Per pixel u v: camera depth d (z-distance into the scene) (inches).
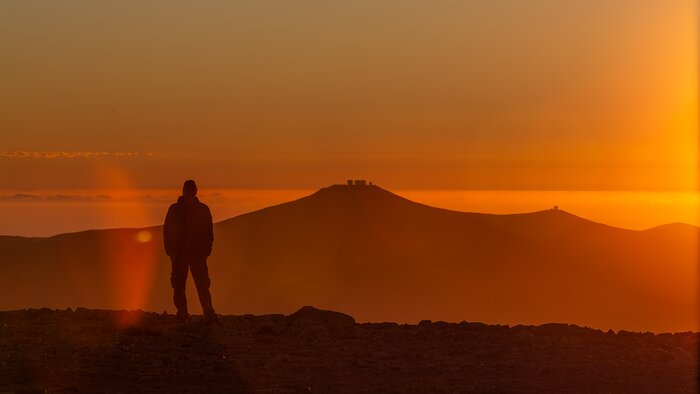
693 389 706.2
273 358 811.4
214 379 735.1
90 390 696.4
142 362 791.7
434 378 740.0
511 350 852.6
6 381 724.7
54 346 848.3
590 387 709.9
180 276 1034.7
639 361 806.5
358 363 791.7
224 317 1068.5
